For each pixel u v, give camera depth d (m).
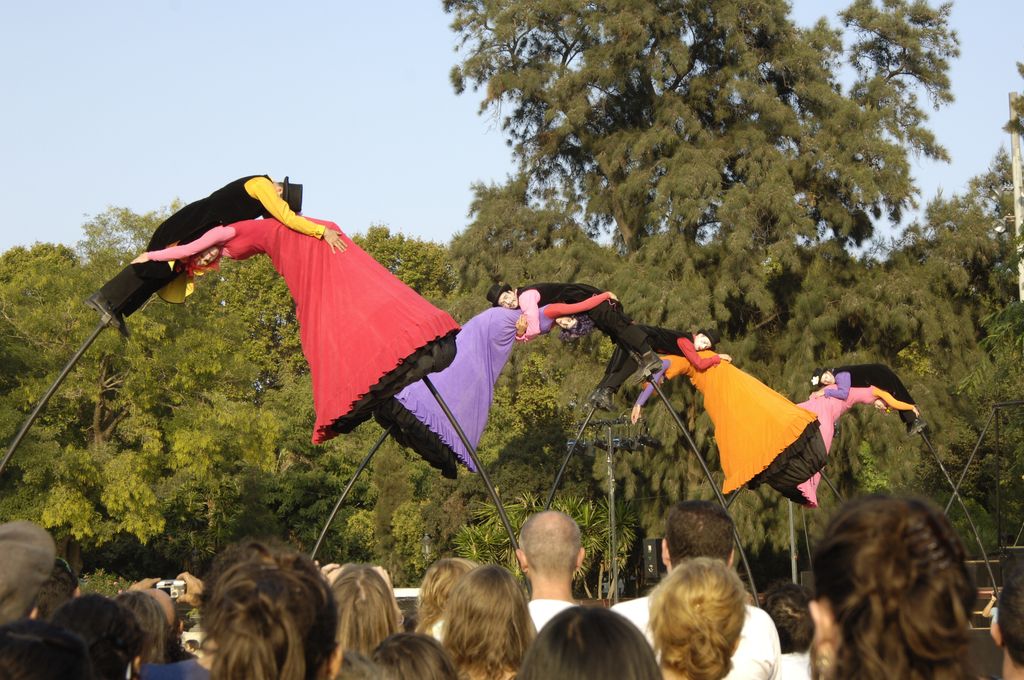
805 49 31.30
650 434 29.36
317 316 8.95
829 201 30.14
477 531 31.73
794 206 28.89
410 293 8.99
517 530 31.20
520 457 35.66
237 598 2.95
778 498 28.73
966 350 30.75
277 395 48.16
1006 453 29.31
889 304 29.77
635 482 31.30
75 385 31.39
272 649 2.89
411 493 42.47
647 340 12.27
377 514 42.50
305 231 8.91
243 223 9.02
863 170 29.34
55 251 55.56
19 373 32.31
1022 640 2.87
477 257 32.16
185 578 5.27
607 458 30.30
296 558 3.23
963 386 25.80
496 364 12.46
